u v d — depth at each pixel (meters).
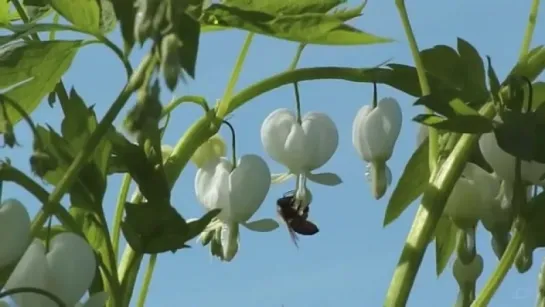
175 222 0.40
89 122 0.41
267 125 0.47
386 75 0.45
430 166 0.44
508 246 0.43
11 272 0.38
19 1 0.45
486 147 0.44
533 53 0.46
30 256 0.39
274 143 0.47
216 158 0.46
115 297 0.40
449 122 0.42
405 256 0.43
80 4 0.41
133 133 0.34
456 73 0.45
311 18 0.42
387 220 0.48
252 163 0.45
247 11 0.41
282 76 0.44
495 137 0.42
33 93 0.42
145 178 0.40
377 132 0.46
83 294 0.39
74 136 0.41
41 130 0.41
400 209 0.47
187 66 0.34
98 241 0.43
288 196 0.47
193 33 0.34
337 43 0.43
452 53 0.45
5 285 0.38
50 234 0.39
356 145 0.46
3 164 0.38
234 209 0.45
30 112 0.43
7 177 0.38
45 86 0.42
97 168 0.40
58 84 0.42
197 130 0.44
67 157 0.41
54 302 0.38
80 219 0.42
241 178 0.45
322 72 0.44
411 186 0.47
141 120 0.34
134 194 0.44
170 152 0.45
